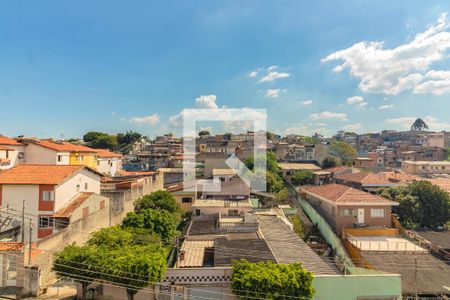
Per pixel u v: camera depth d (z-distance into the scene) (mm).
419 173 66938
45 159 39438
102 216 27188
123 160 75875
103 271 15609
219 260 17375
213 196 34000
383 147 107062
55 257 18125
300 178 56938
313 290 15273
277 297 14664
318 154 75875
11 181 23797
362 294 16750
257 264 16094
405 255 24016
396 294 16797
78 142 95938
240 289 14875
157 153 78938
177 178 49500
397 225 29594
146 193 38094
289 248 20812
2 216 23359
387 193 35156
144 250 17344
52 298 16828
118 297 16500
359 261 24297
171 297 16156
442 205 31516
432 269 21875
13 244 18000
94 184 30312
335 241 28016
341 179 49500
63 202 24688
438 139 104062
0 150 36219
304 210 37969
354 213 30141
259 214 30094
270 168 51188
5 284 17359
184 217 34219
